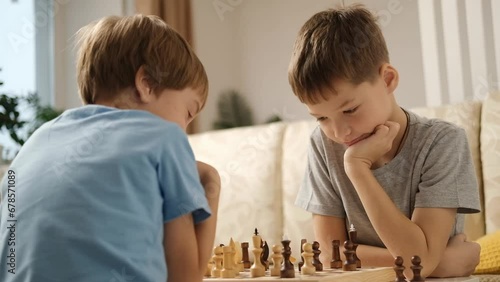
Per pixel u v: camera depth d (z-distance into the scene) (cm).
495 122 205
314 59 121
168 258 92
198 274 93
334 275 100
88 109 98
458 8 265
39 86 361
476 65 259
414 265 103
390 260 126
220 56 460
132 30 101
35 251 86
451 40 266
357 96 122
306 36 126
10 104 279
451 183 126
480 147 209
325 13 131
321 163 142
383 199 122
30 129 313
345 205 138
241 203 256
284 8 440
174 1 407
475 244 135
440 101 271
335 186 140
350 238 124
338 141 127
